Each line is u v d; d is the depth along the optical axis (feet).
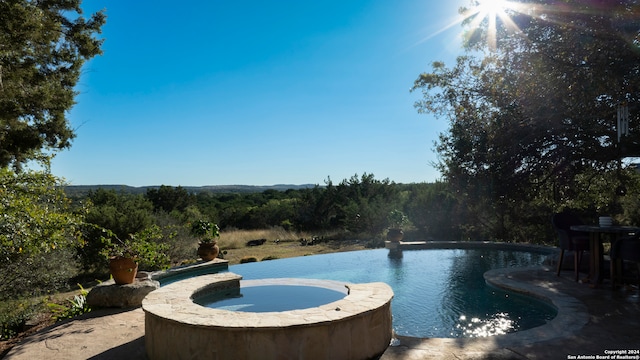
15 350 14.69
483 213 49.37
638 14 18.06
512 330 16.98
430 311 20.26
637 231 19.98
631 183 37.29
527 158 31.37
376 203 68.39
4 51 25.26
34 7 27.37
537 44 23.39
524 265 34.19
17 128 28.91
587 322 15.57
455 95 36.47
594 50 20.07
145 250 22.63
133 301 20.72
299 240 70.44
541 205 47.62
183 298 15.62
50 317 22.98
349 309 13.03
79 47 32.91
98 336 16.10
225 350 11.60
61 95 31.30
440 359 12.53
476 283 26.86
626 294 19.74
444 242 45.01
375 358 12.92
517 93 27.78
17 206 19.51
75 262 34.30
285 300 19.33
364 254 42.47
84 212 27.73
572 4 19.93
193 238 50.85
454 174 36.01
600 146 28.25
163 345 12.74
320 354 11.86
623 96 22.30
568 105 24.59
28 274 26.86
